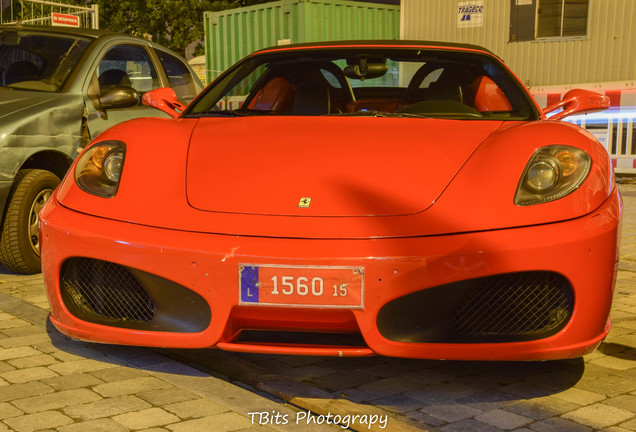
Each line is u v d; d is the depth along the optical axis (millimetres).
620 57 12094
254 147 2801
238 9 15648
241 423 2299
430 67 3592
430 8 13977
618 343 3188
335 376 2764
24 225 4285
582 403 2494
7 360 2887
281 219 2439
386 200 2477
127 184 2686
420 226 2393
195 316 2473
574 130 2779
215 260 2389
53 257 2672
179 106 3771
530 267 2355
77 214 2650
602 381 2711
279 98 3582
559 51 12648
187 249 2420
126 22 33375
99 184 2732
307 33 14336
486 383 2688
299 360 2945
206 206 2537
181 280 2438
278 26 14891
